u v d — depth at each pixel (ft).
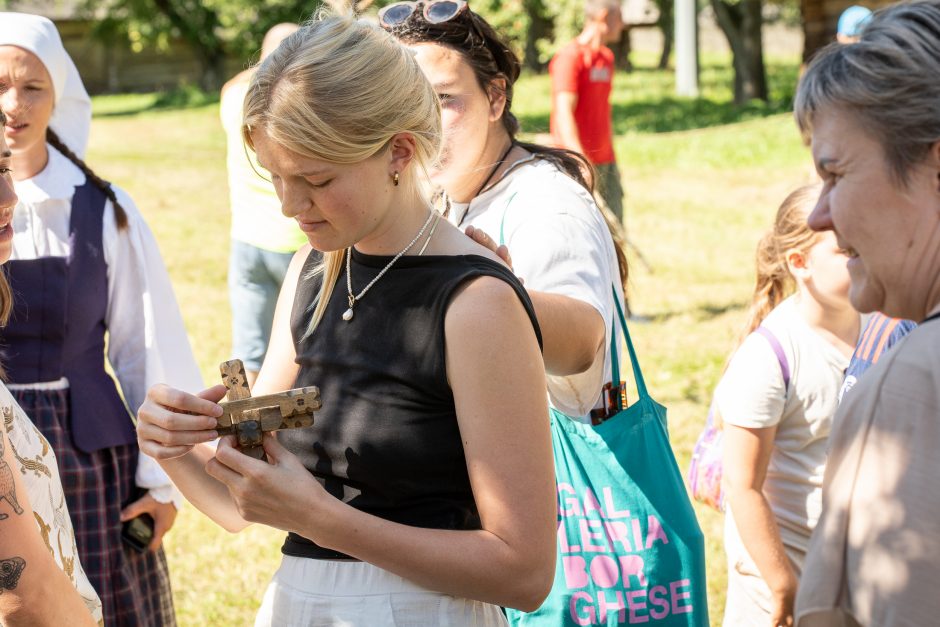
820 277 8.41
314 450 6.02
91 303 9.71
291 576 6.14
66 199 9.72
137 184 53.06
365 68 5.47
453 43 8.18
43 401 9.45
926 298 4.72
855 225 4.72
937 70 4.45
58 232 9.66
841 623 4.66
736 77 81.30
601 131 24.31
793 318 8.74
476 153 8.29
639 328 24.63
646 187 46.47
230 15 109.19
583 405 7.62
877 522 4.48
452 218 8.21
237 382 5.82
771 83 99.40
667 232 36.40
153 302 10.23
